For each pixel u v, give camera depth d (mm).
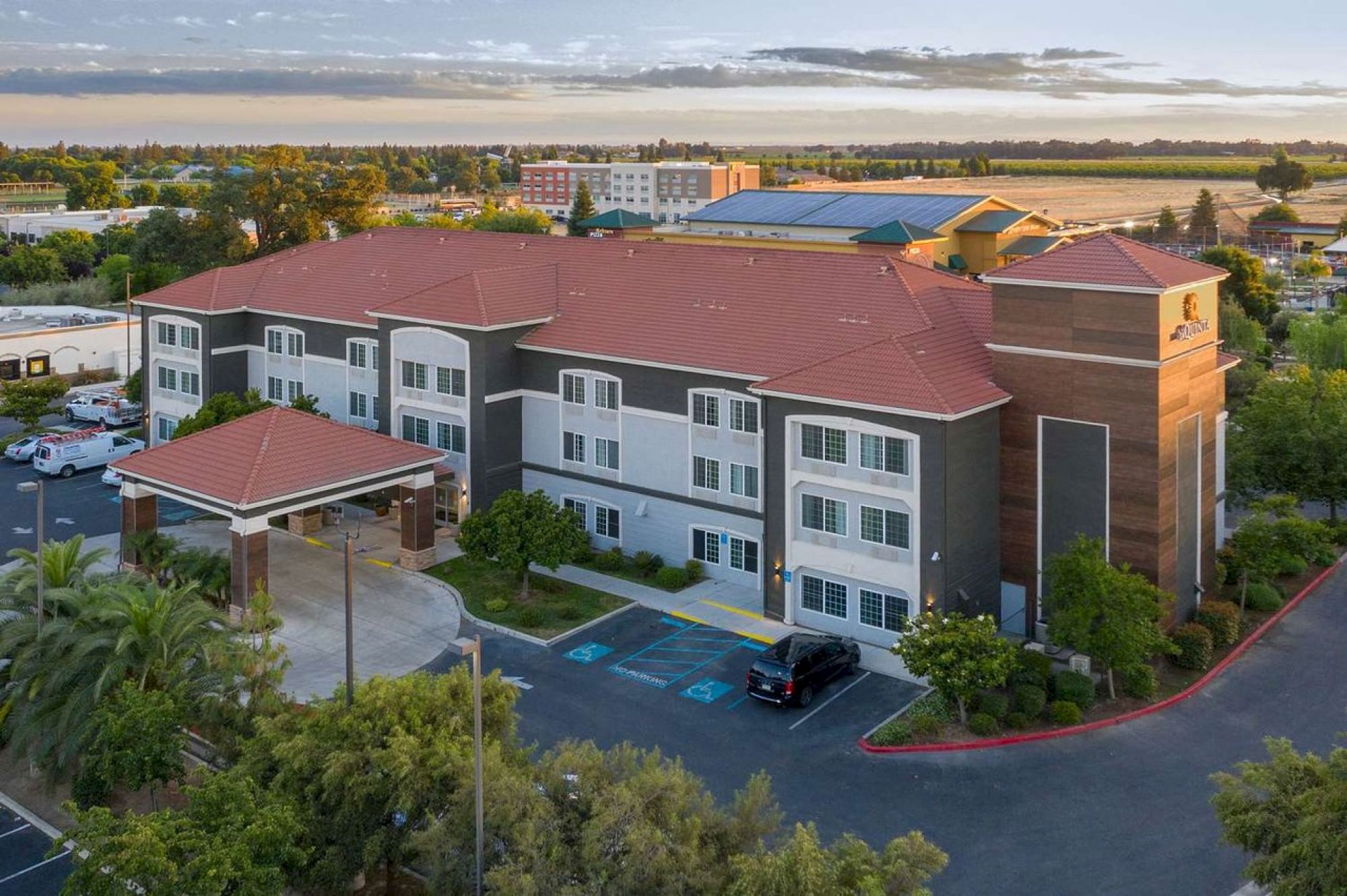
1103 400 42469
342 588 49906
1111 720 38062
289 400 67750
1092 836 31266
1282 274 145250
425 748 26766
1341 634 45219
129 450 69688
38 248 149375
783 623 46500
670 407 51125
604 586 50375
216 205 113250
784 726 37906
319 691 40094
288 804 25672
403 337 57469
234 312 68500
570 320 55844
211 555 47719
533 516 48000
